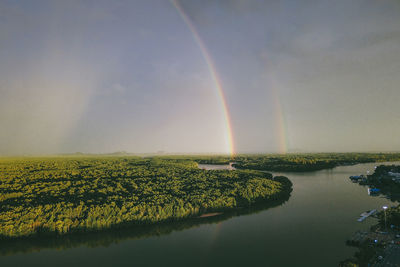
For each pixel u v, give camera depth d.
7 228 78.19
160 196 106.56
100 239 82.56
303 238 77.56
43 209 89.56
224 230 86.44
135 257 69.38
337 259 63.16
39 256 72.12
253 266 62.50
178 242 78.06
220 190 121.38
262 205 113.75
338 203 117.62
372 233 74.38
